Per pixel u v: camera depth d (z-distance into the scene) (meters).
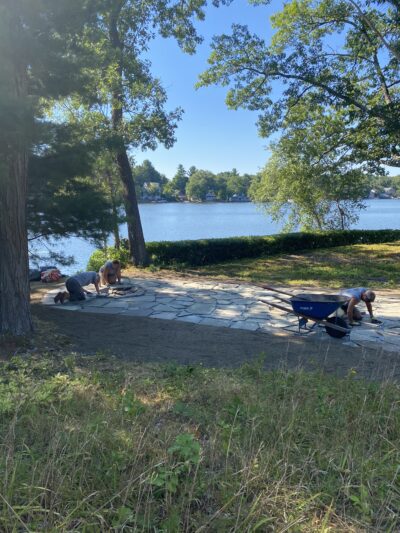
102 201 10.25
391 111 16.05
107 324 8.98
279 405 4.23
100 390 4.89
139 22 16.17
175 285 13.87
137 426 3.76
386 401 4.37
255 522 2.56
